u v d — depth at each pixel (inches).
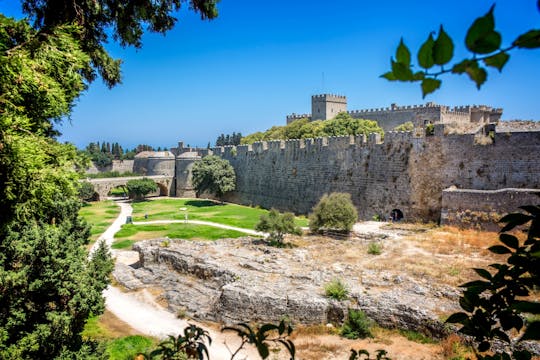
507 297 169.0
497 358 175.2
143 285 1257.4
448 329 764.6
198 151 4087.1
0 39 348.2
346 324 859.4
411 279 981.2
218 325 957.8
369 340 810.8
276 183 2819.9
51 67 382.6
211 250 1364.4
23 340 487.8
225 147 3526.1
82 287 575.5
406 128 3368.6
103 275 844.6
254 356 806.5
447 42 76.9
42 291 544.7
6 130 331.6
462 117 3437.5
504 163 1566.2
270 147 2896.2
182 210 3016.7
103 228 2308.1
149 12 515.5
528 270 155.3
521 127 1841.8
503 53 74.3
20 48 360.8
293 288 987.9
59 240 605.6
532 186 1496.1
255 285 1007.6
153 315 1055.6
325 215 1631.4
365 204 2070.6
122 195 4387.3
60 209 786.8
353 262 1182.3
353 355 220.4
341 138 2246.6
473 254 1162.0
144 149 6225.4
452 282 952.9
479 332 175.6
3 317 494.0
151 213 2908.5
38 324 520.4
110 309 1095.0
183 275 1254.9
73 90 430.9
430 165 1786.4
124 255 1678.2
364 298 901.2
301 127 3875.5
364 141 2102.6
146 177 4015.8
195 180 3476.9
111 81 569.0
